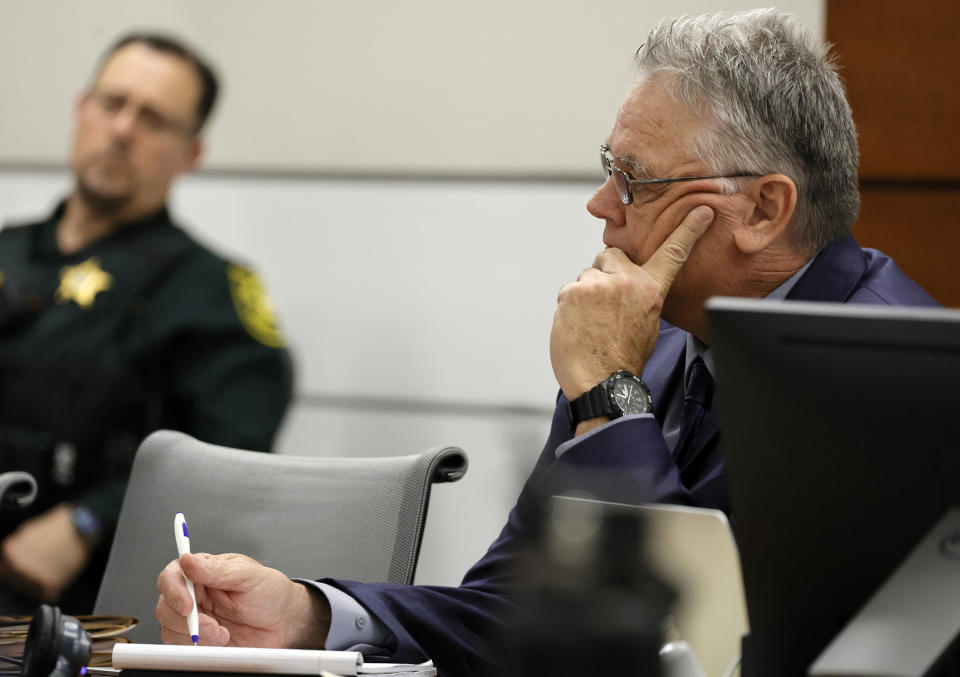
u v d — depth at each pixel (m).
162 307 8.55
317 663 2.66
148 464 4.54
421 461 4.06
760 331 2.19
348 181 8.72
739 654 2.20
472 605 3.40
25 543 7.81
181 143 8.95
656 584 1.91
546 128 8.30
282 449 8.74
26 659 2.60
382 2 8.64
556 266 8.26
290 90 8.86
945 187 8.20
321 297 8.72
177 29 9.04
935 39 8.14
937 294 8.23
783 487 2.21
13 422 8.32
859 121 8.25
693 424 3.87
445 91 8.52
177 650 2.68
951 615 1.94
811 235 3.87
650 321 3.82
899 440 2.10
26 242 8.82
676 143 3.87
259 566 3.16
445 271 8.48
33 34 9.34
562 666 1.80
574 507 1.91
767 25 3.90
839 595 2.20
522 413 8.29
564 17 8.23
